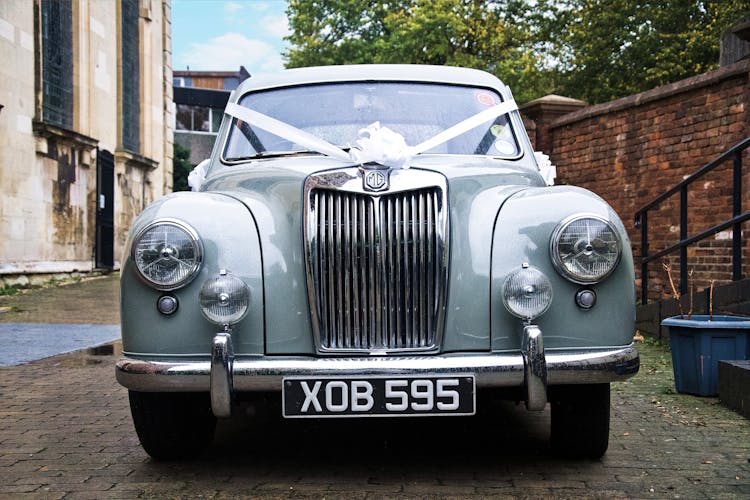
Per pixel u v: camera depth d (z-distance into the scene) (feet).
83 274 54.90
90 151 56.34
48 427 15.01
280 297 10.94
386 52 113.29
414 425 15.02
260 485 11.28
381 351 10.78
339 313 10.84
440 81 15.51
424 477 11.60
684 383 17.46
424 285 10.92
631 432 14.10
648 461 12.28
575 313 10.85
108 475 11.87
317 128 14.46
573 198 11.14
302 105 14.99
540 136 41.68
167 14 75.66
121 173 63.05
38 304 38.22
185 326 10.80
